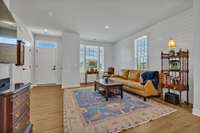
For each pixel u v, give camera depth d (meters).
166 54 3.74
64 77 5.54
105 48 7.76
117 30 5.23
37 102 3.40
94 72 7.11
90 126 2.07
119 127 2.04
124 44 6.69
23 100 1.66
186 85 3.34
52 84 6.32
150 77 4.05
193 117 2.45
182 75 3.48
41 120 2.33
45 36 6.20
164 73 3.74
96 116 2.47
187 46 3.40
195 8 2.59
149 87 3.67
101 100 3.56
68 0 2.82
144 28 4.95
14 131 1.37
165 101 3.52
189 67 3.35
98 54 7.62
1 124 1.25
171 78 3.46
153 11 3.42
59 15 3.68
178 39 3.66
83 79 7.18
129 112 2.68
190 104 3.26
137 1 2.87
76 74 5.80
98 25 4.59
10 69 2.39
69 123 2.18
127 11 3.40
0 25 1.56
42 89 5.14
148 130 1.97
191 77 3.29
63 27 4.84
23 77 4.29
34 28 4.94
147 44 4.95
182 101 3.52
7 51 1.77
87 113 2.62
